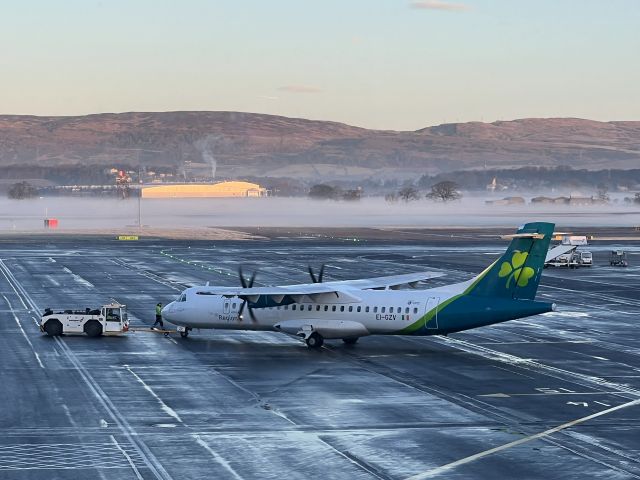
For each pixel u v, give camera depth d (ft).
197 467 196.85
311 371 302.25
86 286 549.95
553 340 372.79
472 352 342.23
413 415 242.78
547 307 323.78
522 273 325.21
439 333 334.85
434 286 561.43
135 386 276.00
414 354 336.70
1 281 575.38
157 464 198.70
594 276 647.56
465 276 614.34
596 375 298.97
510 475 193.16
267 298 351.25
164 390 270.87
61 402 253.85
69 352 335.06
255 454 206.90
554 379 291.79
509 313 324.60
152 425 230.27
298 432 225.35
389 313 336.29
